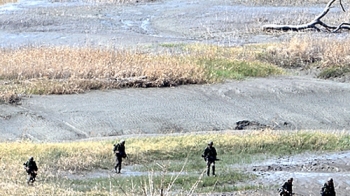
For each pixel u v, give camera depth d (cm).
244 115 12925
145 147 9975
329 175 9162
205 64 15700
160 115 12738
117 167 9094
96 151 9706
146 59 15662
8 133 11738
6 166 8662
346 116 13012
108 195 7038
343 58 16212
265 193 8156
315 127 12475
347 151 10362
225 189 8262
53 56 15512
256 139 10531
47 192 6869
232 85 14562
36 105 13050
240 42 19288
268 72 15688
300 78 15488
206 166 9350
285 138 10656
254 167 9444
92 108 13000
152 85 14525
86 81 14212
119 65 14950
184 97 13775
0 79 14375
